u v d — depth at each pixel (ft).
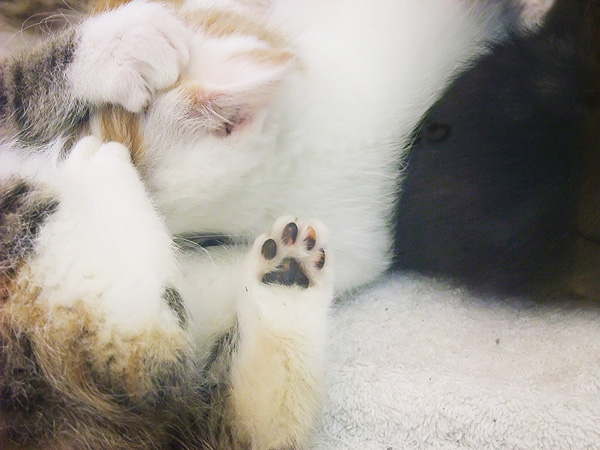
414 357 0.83
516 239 0.83
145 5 0.86
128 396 0.73
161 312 0.74
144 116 0.82
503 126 0.82
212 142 0.82
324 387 0.80
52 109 0.86
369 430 0.79
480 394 0.76
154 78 0.80
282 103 0.82
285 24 0.91
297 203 0.88
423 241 0.89
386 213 0.91
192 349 0.78
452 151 0.85
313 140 0.86
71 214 0.75
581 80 0.78
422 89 0.89
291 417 0.78
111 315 0.72
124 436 0.75
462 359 0.82
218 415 0.78
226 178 0.83
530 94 0.81
